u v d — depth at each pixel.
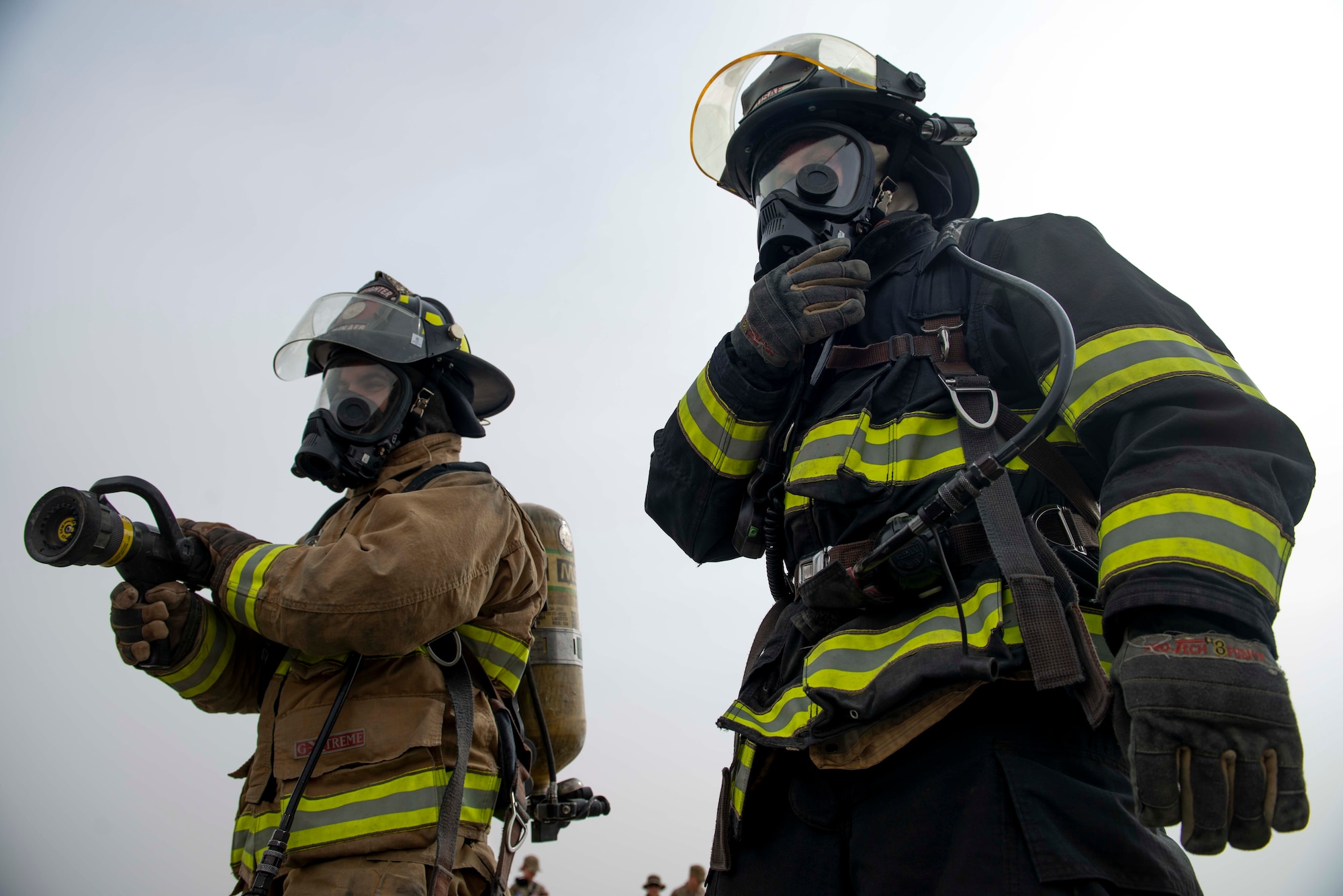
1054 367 1.59
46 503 2.26
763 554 2.05
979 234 1.87
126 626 2.44
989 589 1.50
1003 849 1.38
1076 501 1.63
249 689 2.72
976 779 1.46
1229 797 1.18
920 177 2.31
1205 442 1.38
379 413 2.87
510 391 3.44
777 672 1.83
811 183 1.98
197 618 2.54
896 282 1.90
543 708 3.36
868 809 1.56
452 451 3.02
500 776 2.68
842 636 1.64
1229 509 1.27
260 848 2.34
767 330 1.84
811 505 1.80
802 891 1.63
